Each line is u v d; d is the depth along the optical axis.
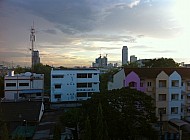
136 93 35.84
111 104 34.31
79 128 36.56
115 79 53.25
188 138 40.31
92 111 33.78
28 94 73.62
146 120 33.88
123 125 32.09
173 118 45.78
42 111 53.50
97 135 26.77
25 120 44.38
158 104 45.59
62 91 70.62
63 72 70.81
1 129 26.98
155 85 46.03
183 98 48.91
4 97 72.00
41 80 75.12
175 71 46.62
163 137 41.19
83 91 71.62
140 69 48.22
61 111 60.03
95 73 72.62
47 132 41.66
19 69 113.38
